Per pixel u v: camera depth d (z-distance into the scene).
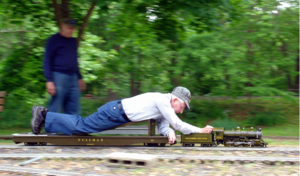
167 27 6.74
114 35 9.47
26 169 3.00
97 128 4.09
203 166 3.22
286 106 12.59
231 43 10.52
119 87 10.16
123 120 4.03
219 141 4.15
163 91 11.55
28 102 8.30
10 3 6.70
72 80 4.86
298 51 11.10
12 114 11.55
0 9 6.83
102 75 9.31
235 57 10.52
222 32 10.45
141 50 10.01
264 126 11.07
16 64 8.45
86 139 4.14
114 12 7.30
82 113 11.44
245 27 10.29
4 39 8.76
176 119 3.97
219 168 3.13
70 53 4.73
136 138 4.07
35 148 4.05
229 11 6.50
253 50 10.80
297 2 10.13
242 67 10.64
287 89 12.45
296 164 3.30
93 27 9.50
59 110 4.75
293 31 10.45
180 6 5.58
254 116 11.70
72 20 4.61
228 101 13.30
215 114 12.01
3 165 3.20
